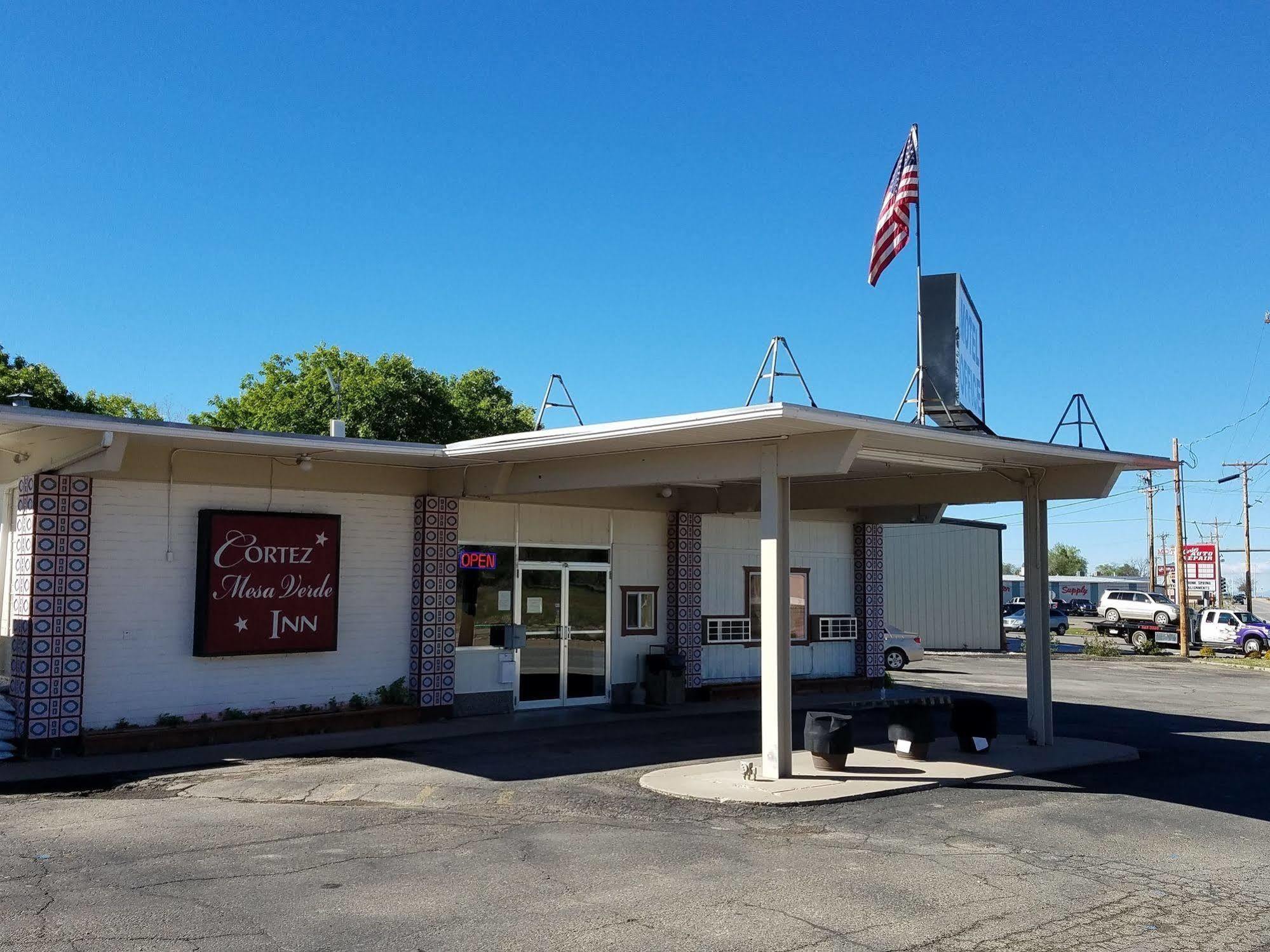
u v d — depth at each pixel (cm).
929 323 1447
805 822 972
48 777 1127
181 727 1335
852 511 2284
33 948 590
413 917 663
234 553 1391
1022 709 2027
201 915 659
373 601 1555
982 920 687
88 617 1288
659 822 953
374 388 3534
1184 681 2847
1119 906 726
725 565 2055
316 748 1340
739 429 1086
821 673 2219
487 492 1539
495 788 1095
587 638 1830
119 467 1179
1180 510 4109
